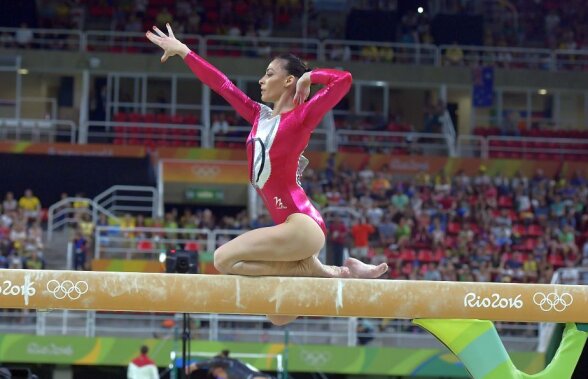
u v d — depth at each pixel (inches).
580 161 1892.2
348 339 1296.8
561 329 1223.5
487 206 1667.1
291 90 399.5
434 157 1845.5
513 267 1475.1
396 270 1443.2
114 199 1617.9
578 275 1405.0
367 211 1579.7
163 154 1820.9
